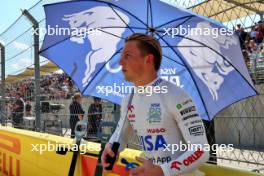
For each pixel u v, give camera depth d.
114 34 2.55
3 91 7.24
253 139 3.93
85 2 2.47
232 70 2.21
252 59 3.20
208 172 2.13
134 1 2.22
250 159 3.07
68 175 3.17
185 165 1.49
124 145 1.95
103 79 2.67
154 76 1.69
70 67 2.75
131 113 1.78
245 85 2.21
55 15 2.64
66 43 2.73
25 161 4.41
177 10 2.13
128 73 1.71
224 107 2.28
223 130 4.33
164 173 1.46
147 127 1.69
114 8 2.37
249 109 4.16
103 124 3.90
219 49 2.21
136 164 2.42
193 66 2.35
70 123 5.04
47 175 3.81
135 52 1.67
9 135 5.04
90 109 4.40
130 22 2.42
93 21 2.56
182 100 1.59
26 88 6.43
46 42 2.70
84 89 2.72
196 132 1.55
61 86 5.73
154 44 1.67
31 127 5.87
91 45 2.67
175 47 2.35
